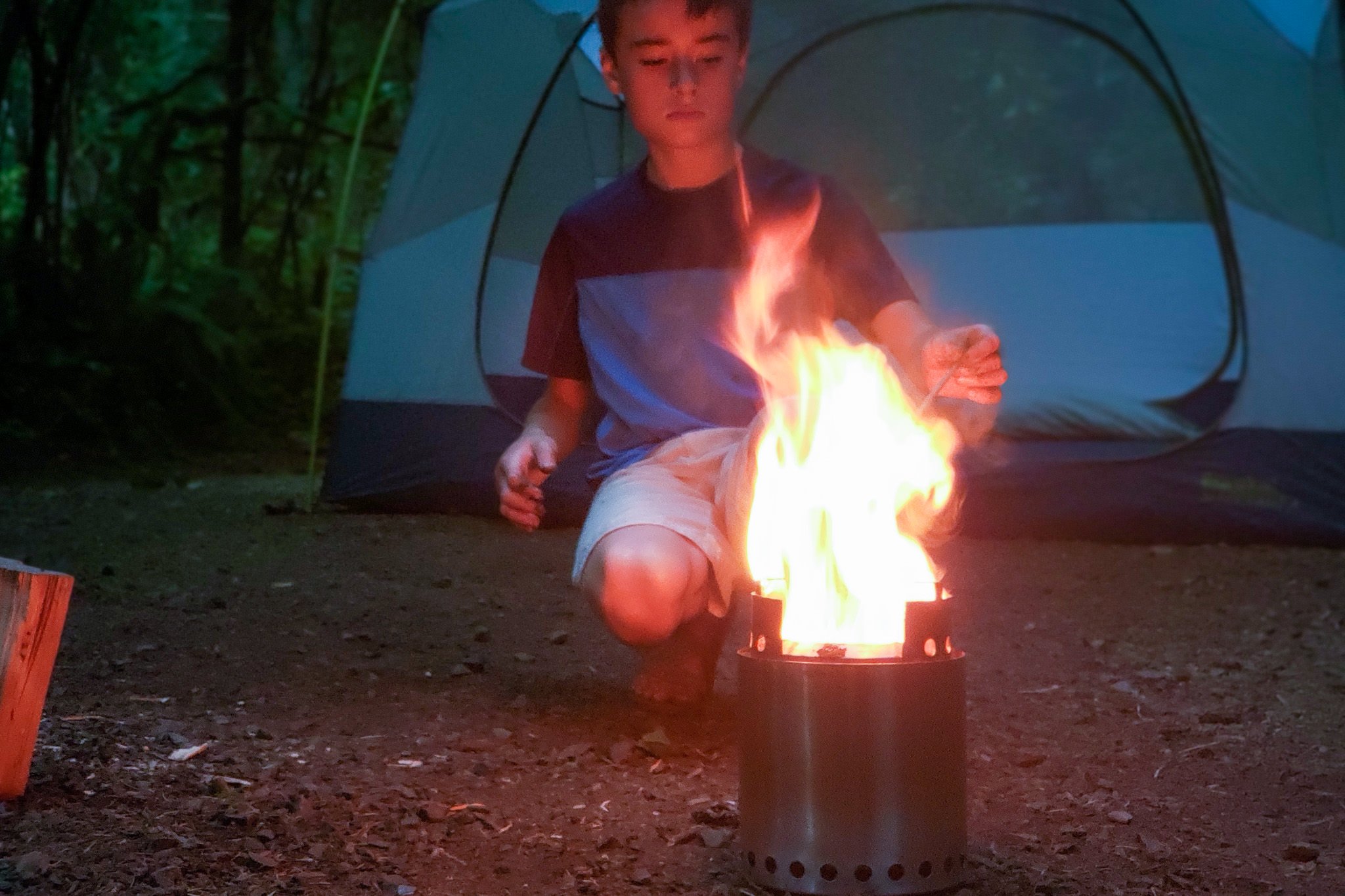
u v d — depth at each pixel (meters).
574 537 5.29
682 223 3.08
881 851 2.15
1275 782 2.90
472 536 5.25
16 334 8.13
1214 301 7.06
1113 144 7.50
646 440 3.07
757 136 7.43
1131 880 2.33
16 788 2.49
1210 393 6.48
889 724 2.14
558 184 5.25
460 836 2.46
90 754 2.75
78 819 2.43
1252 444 5.66
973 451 5.83
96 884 2.19
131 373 8.22
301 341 9.82
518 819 2.54
